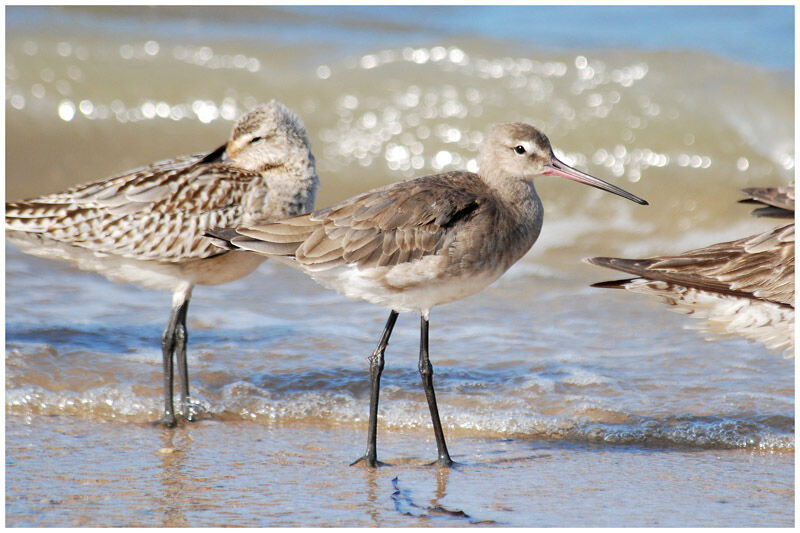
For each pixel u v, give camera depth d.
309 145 12.53
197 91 21.59
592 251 18.66
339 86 21.69
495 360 13.54
